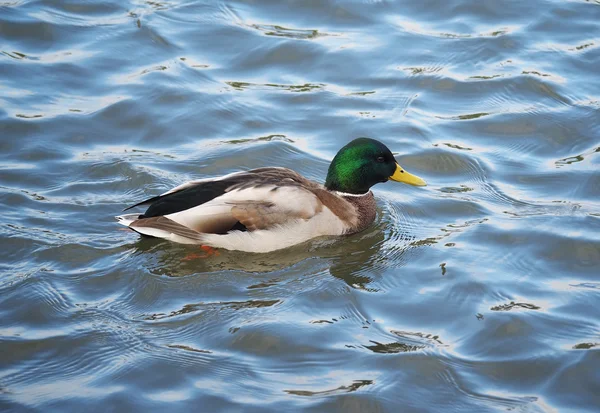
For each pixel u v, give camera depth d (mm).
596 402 10047
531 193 14516
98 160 14984
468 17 19531
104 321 11219
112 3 19703
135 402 9805
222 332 11086
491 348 10883
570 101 16969
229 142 15820
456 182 15031
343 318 11484
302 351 10773
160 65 17781
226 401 9852
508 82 17453
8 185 14062
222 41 18594
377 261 12914
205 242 12820
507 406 9938
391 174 13883
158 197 12922
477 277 12336
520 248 13016
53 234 12922
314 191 13461
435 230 13703
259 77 17656
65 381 10148
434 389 10188
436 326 11336
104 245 12805
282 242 12953
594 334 11102
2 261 12281
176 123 16234
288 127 16297
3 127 15562
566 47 18547
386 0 19859
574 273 12453
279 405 9805
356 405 9867
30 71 17266
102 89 16969
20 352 10602
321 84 17469
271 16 19469
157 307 11586
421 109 16812
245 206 12742
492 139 16047
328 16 19500
